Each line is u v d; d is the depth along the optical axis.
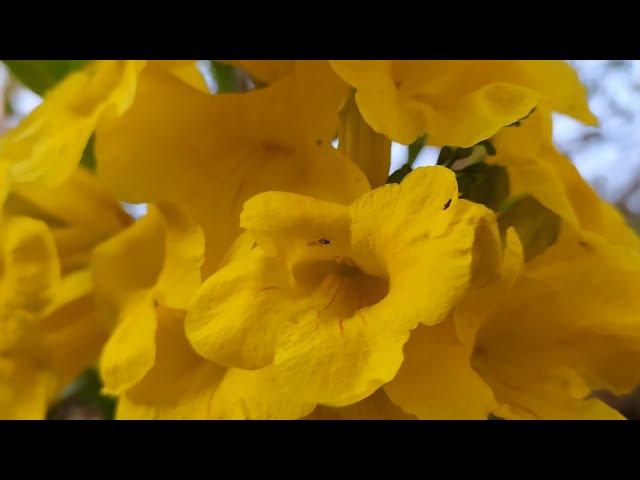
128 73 0.10
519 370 0.10
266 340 0.09
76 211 0.13
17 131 0.11
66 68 0.14
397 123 0.09
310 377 0.08
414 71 0.10
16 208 0.12
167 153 0.10
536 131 0.11
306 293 0.09
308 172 0.10
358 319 0.08
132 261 0.11
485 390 0.09
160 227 0.11
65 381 0.13
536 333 0.10
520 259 0.09
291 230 0.09
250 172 0.10
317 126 0.10
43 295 0.12
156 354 0.11
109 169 0.10
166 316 0.11
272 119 0.10
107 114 0.10
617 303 0.10
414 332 0.09
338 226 0.09
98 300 0.11
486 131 0.09
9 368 0.12
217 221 0.10
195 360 0.11
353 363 0.08
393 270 0.09
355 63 0.10
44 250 0.12
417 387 0.09
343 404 0.08
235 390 0.09
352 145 0.11
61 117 0.11
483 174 0.11
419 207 0.08
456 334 0.09
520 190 0.11
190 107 0.11
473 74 0.11
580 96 0.12
